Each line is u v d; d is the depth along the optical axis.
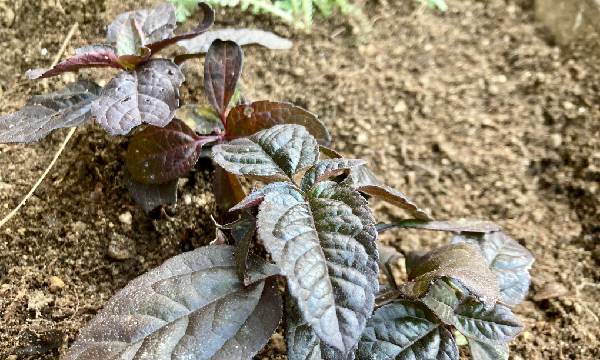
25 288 0.19
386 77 0.27
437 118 0.26
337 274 0.13
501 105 0.26
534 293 0.21
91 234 0.20
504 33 0.29
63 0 0.25
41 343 0.18
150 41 0.20
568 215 0.24
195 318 0.15
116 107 0.17
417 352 0.16
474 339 0.16
